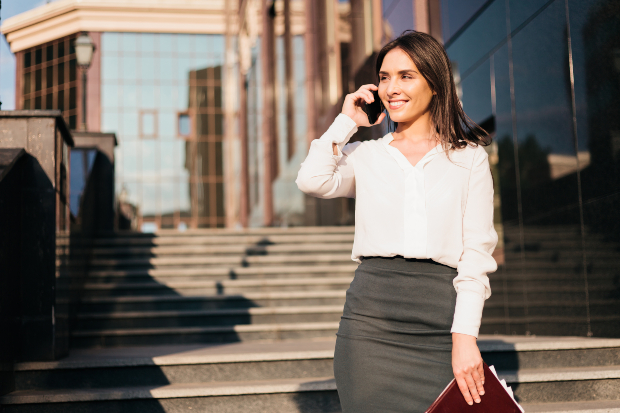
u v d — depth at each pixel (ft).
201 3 67.72
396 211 4.91
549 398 10.42
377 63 5.50
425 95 5.22
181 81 67.62
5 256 10.65
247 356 11.66
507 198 17.12
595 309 13.12
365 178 5.16
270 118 49.83
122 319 17.79
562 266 14.38
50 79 66.33
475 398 4.49
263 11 52.42
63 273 12.65
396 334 4.75
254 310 18.42
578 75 13.71
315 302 19.80
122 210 32.09
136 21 66.95
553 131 14.76
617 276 12.37
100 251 23.35
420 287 4.80
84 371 11.31
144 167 66.03
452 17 20.79
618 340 11.87
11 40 66.90
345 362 4.82
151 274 21.33
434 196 4.91
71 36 66.54
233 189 65.21
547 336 15.03
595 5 13.06
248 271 22.02
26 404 10.07
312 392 10.50
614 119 12.48
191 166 66.39
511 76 16.80
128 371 11.44
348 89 34.94
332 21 38.45
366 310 4.83
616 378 10.60
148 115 66.64
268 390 10.38
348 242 26.20
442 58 5.22
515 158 16.65
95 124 65.41
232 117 67.05
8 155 11.18
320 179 5.09
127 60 66.85
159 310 18.98
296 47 44.65
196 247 24.32
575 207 13.84
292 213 42.68
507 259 17.10
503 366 11.37
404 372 4.65
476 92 19.01
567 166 14.19
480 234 4.91
